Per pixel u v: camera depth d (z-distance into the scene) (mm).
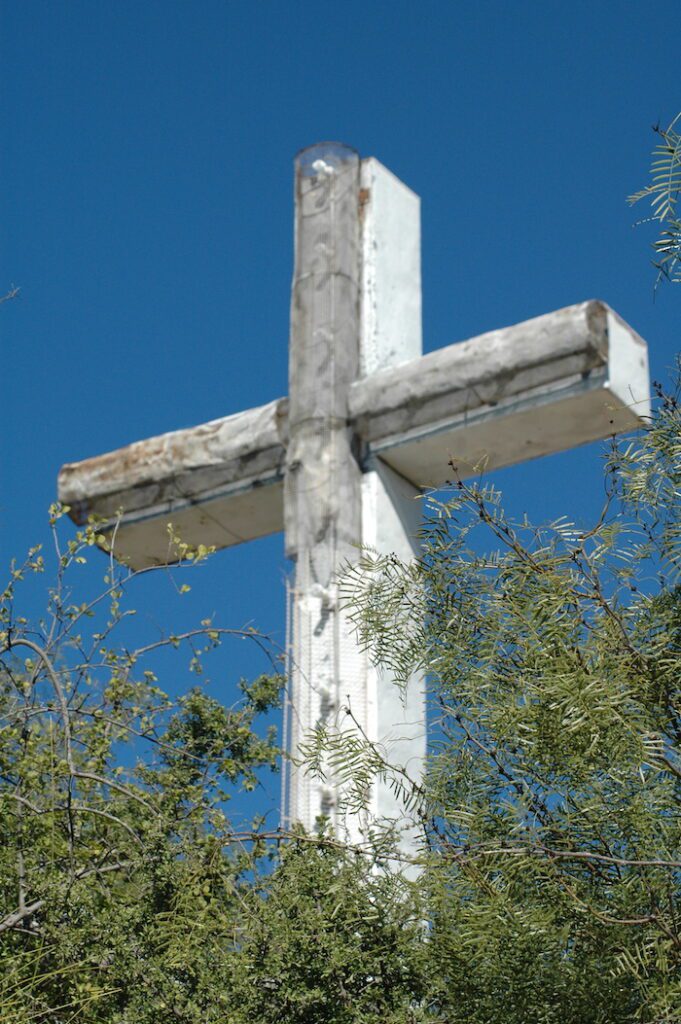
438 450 9359
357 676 8836
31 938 7008
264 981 6422
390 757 8562
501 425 9133
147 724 7766
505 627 6262
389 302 10047
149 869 7004
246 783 7730
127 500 10195
